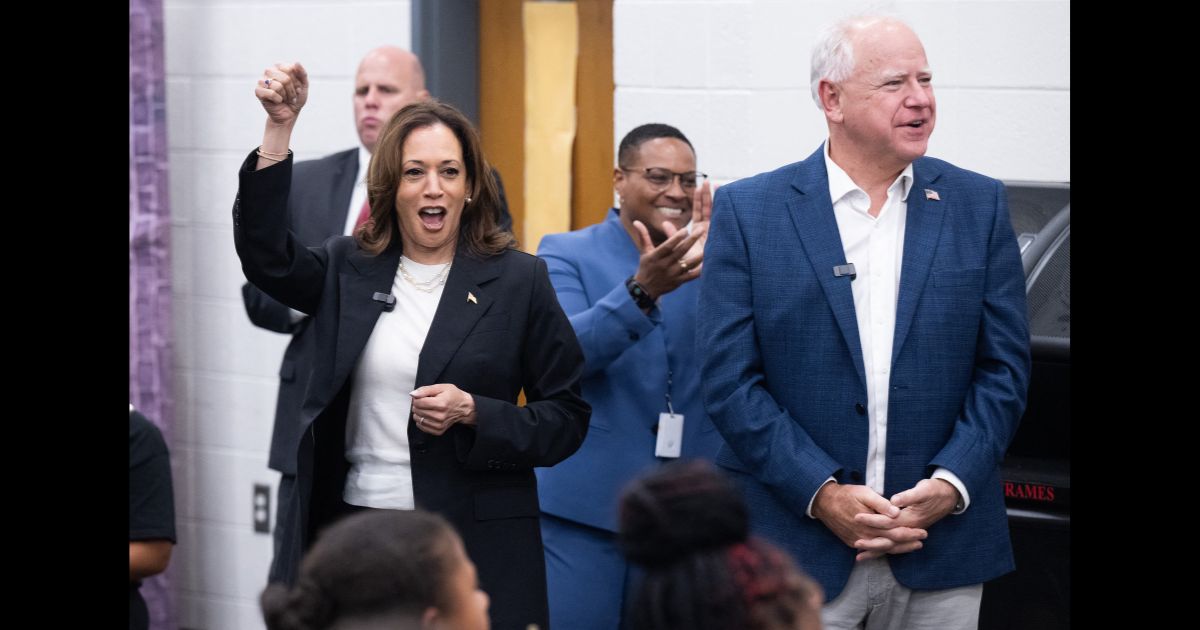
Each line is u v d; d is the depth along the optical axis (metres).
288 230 5.97
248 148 9.89
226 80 9.91
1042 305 7.07
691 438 7.12
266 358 9.95
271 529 9.99
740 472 6.04
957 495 5.71
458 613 3.74
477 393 5.93
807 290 5.86
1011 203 7.48
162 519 6.02
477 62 9.70
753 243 5.98
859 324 5.88
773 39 8.45
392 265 6.06
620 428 7.11
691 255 6.91
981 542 5.86
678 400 7.14
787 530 5.88
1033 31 8.07
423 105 6.11
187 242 10.09
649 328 6.89
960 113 8.23
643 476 3.73
